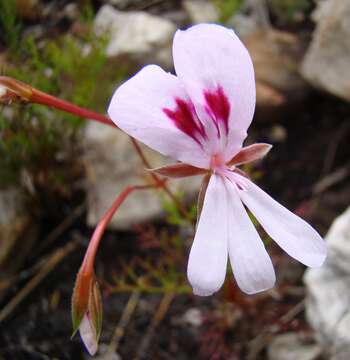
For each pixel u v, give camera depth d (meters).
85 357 0.10
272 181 0.12
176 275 0.10
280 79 0.13
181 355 0.10
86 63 0.11
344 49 0.12
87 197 0.12
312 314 0.09
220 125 0.06
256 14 0.15
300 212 0.11
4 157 0.11
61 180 0.11
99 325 0.07
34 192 0.11
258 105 0.13
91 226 0.12
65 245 0.11
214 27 0.06
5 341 0.10
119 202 0.07
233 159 0.07
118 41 0.13
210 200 0.06
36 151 0.11
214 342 0.10
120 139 0.12
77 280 0.07
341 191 0.12
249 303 0.10
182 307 0.11
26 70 0.11
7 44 0.13
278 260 0.11
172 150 0.06
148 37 0.13
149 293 0.11
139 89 0.06
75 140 0.11
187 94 0.06
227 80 0.06
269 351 0.10
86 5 0.13
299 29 0.15
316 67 0.12
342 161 0.12
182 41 0.06
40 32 0.14
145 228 0.11
